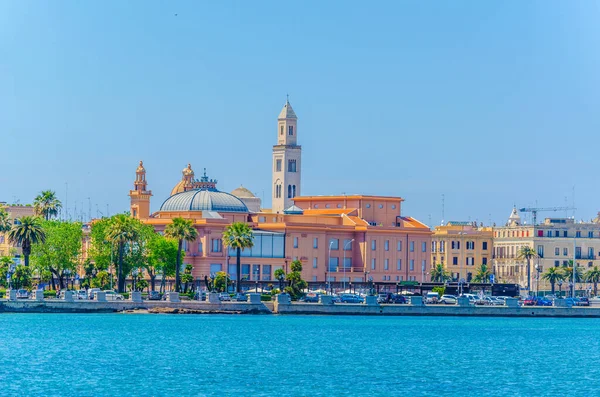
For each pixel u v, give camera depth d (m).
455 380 166.50
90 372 167.12
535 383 164.75
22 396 148.12
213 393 152.00
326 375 169.12
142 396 149.00
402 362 185.12
